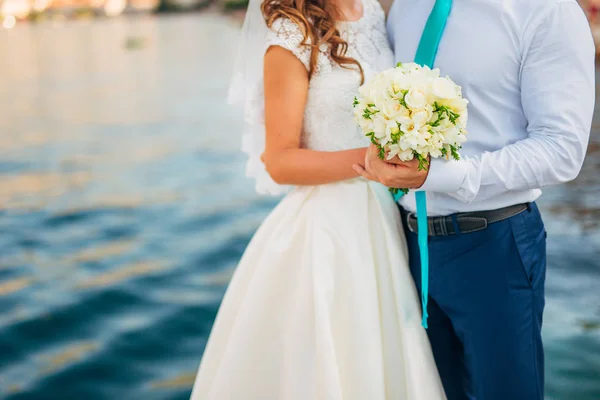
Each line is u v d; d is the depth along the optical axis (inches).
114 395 154.5
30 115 585.0
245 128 77.7
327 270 68.9
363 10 72.1
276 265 70.9
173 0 2829.7
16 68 997.2
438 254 69.4
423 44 66.9
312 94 69.9
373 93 58.4
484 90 65.2
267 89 69.7
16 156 426.6
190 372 162.9
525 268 66.9
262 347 70.5
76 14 2856.8
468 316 68.8
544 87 62.2
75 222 290.4
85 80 811.4
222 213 290.0
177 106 582.9
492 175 62.4
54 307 203.9
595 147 316.8
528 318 67.2
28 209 312.0
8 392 157.5
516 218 67.0
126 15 2930.6
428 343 68.9
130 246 256.7
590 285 170.2
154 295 209.2
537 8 62.0
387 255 70.2
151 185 343.0
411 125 57.0
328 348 65.9
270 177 78.4
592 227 213.0
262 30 71.3
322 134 70.7
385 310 69.3
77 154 424.8
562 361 134.1
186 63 906.1
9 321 195.2
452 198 67.4
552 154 61.6
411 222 71.4
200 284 216.4
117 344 178.5
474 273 67.9
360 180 72.0
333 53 68.9
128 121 529.3
